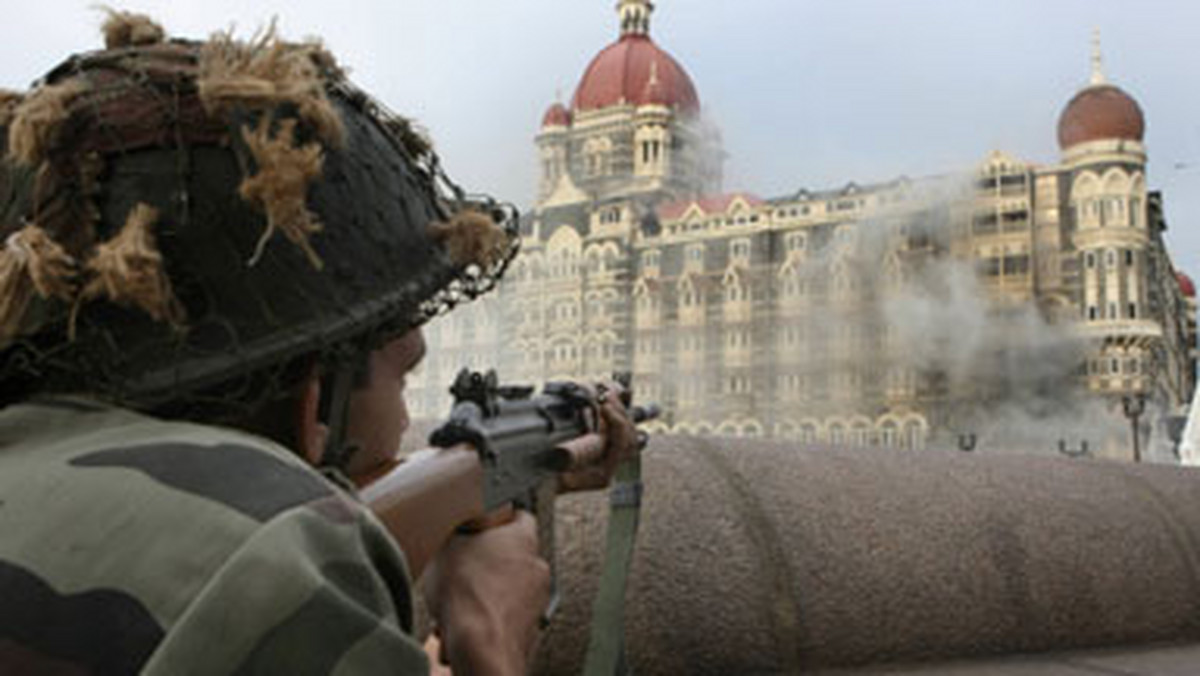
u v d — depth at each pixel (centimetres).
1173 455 6988
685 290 8269
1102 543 438
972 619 393
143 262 79
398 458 116
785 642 339
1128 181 7169
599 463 155
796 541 351
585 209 8831
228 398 87
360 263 96
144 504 71
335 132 91
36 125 82
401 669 69
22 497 74
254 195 82
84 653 66
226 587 66
